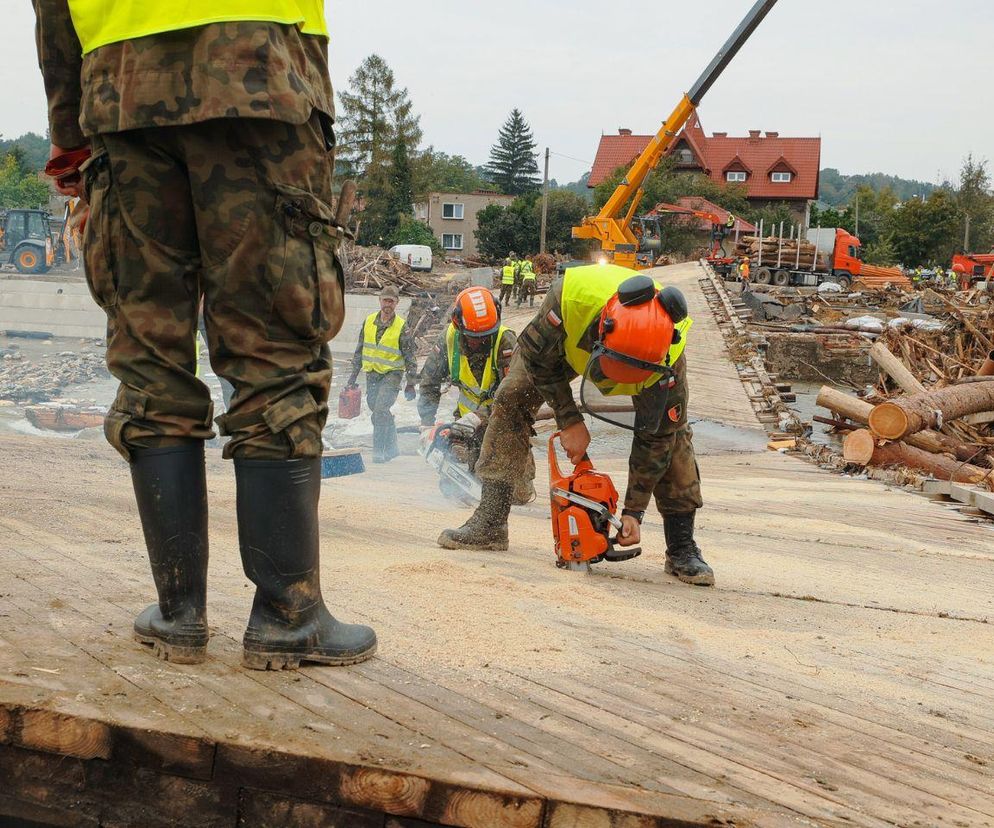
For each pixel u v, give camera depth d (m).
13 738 1.91
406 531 5.36
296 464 2.24
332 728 1.96
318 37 2.22
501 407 4.97
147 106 2.03
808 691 2.78
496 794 1.75
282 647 2.28
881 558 6.19
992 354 16.75
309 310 2.18
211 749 1.85
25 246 37.50
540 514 7.18
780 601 4.41
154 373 2.20
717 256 51.84
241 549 2.28
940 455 12.12
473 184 162.50
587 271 4.30
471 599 3.37
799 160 93.50
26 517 3.99
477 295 7.22
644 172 39.66
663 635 3.29
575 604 3.60
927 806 1.95
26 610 2.58
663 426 4.41
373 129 84.50
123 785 1.90
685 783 1.90
